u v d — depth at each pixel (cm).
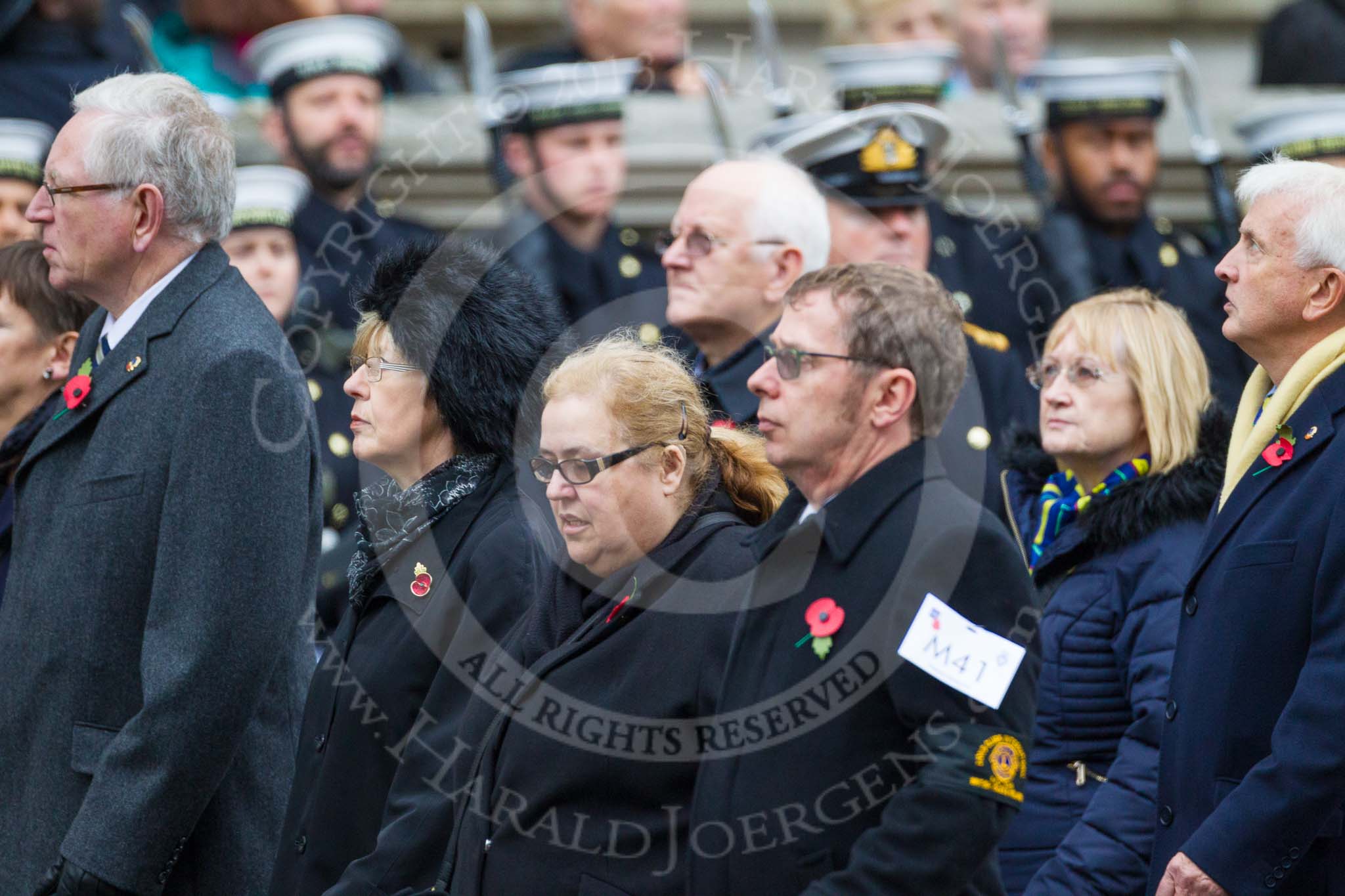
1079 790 1216
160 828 1134
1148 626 1198
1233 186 2041
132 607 1182
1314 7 2242
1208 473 1234
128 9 2103
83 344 1302
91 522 1185
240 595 1151
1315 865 1027
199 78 2030
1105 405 1266
